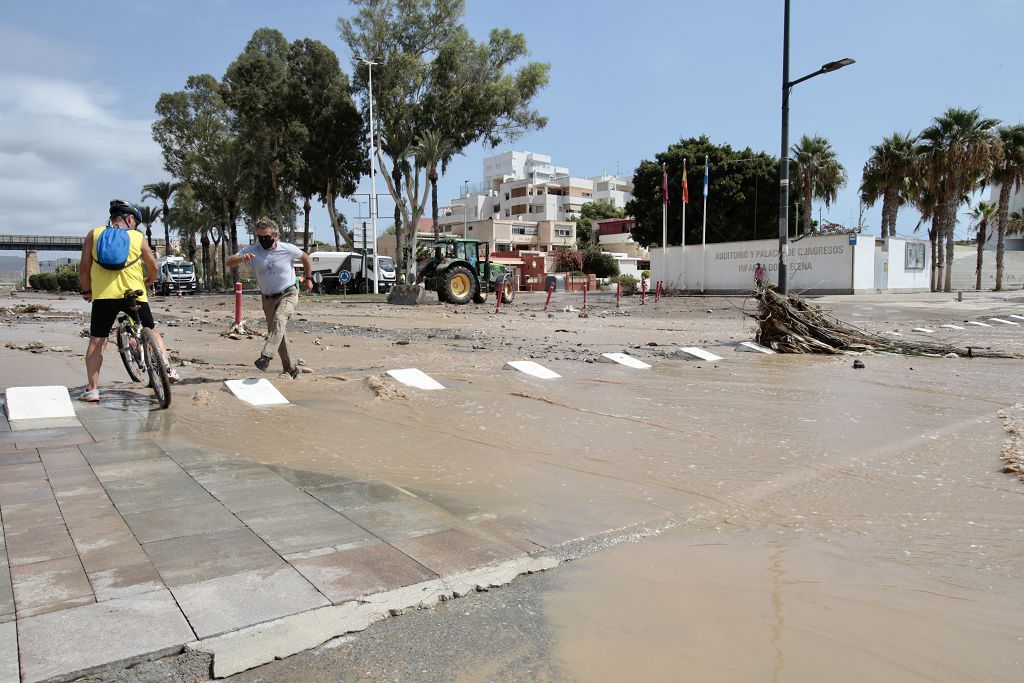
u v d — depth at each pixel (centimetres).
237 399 633
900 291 3503
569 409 623
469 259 2612
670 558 296
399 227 4238
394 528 315
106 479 381
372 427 538
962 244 6794
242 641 215
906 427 559
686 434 531
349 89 4025
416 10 3709
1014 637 229
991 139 3756
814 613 246
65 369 788
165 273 4366
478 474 415
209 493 360
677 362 972
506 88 3653
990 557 297
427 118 3750
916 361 1002
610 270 6334
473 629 233
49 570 260
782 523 340
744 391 728
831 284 3241
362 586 253
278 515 328
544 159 11519
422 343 1161
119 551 280
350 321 1673
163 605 233
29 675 192
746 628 235
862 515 352
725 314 2084
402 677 205
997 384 785
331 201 4362
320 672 208
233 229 5259
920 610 248
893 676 205
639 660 214
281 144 4250
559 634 230
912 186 4050
